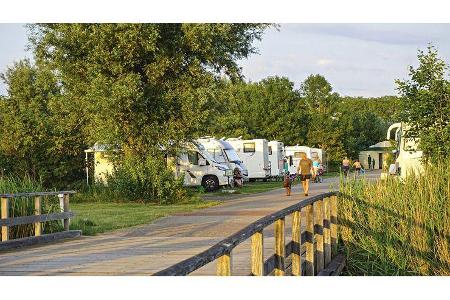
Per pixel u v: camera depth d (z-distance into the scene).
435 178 15.57
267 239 14.90
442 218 15.05
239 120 70.69
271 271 8.05
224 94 32.50
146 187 30.50
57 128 33.06
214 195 35.47
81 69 31.77
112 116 30.47
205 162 39.34
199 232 17.62
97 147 34.16
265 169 52.44
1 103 34.81
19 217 15.21
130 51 30.06
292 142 78.19
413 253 14.77
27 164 34.47
